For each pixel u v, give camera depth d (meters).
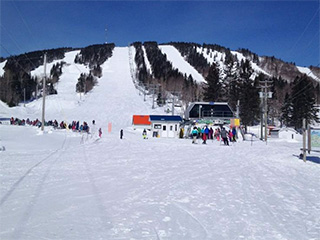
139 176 9.62
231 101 66.81
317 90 95.94
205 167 12.17
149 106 91.00
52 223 5.00
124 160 13.65
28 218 5.21
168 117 46.19
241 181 9.38
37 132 32.56
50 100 98.06
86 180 8.70
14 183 7.91
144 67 180.25
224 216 5.71
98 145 22.25
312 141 15.20
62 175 9.33
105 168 11.10
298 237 4.71
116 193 7.25
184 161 13.92
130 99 101.44
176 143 26.27
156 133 42.00
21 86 108.00
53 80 144.75
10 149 17.47
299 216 5.86
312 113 68.31
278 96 88.62
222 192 7.75
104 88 126.88
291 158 16.64
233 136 33.31
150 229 4.86
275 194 7.73
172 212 5.84
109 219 5.29
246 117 60.81
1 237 4.32
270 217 5.75
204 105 50.81
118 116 75.56
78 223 5.04
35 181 8.27
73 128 42.44
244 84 63.94
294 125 69.69
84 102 95.62
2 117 66.38
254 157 16.64
